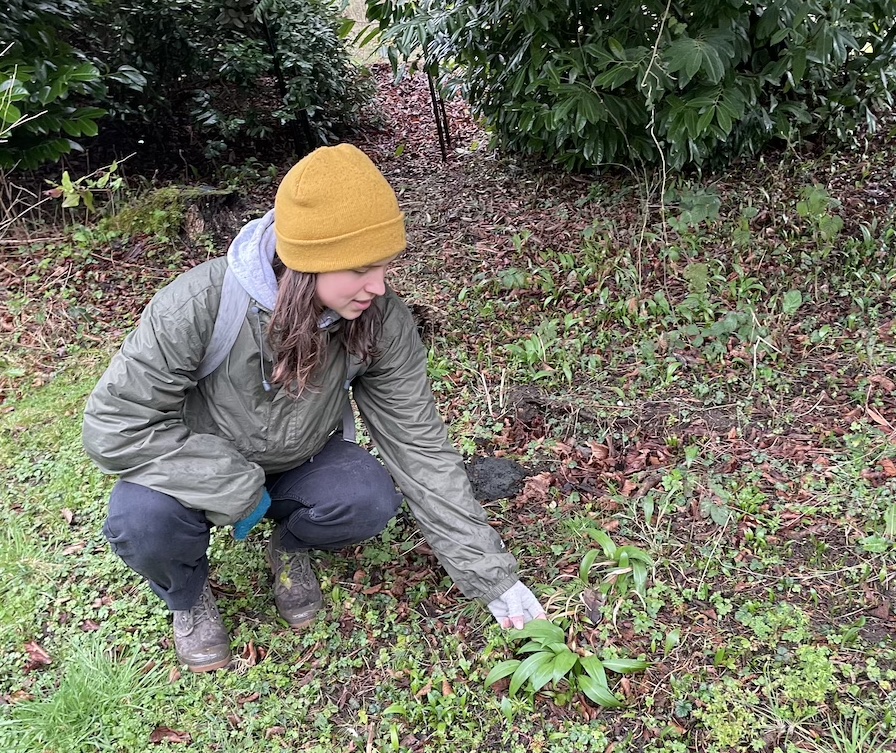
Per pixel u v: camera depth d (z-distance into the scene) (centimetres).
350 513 196
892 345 310
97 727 192
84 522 261
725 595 218
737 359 312
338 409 192
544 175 516
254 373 174
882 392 286
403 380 193
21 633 219
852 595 213
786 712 183
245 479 177
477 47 441
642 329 341
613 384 313
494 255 434
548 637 197
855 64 445
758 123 435
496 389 317
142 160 559
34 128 408
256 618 221
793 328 330
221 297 164
